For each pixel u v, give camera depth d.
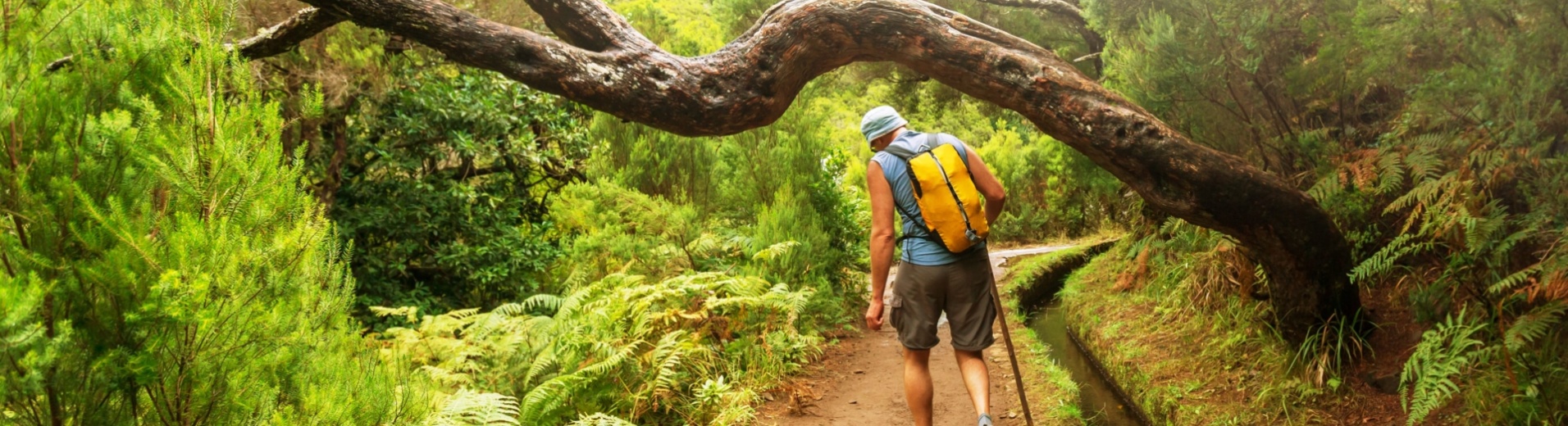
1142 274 7.01
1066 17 10.48
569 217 7.09
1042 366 5.33
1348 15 4.54
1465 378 3.64
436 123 8.73
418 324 7.86
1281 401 4.13
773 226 6.88
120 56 2.13
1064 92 4.07
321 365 2.26
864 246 8.47
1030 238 16.88
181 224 1.94
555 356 4.60
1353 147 5.05
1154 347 5.45
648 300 5.02
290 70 7.31
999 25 10.95
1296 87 4.66
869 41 4.21
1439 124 4.05
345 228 7.90
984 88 4.21
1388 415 3.79
